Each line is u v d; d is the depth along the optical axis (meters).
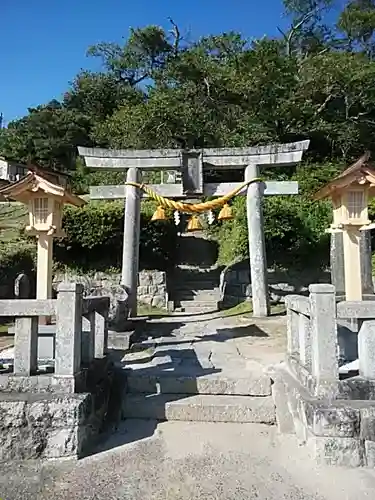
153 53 30.97
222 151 8.72
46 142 26.19
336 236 6.37
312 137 18.44
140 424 3.85
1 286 9.45
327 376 3.38
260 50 19.77
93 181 19.47
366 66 18.52
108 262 10.76
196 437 3.59
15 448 3.18
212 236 14.35
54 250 10.65
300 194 13.05
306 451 3.29
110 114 28.44
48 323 5.54
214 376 4.38
